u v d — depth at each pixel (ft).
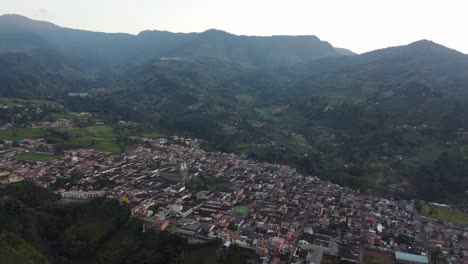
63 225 650.84
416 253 617.21
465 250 640.58
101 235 627.05
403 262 589.32
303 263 555.28
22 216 611.47
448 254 625.41
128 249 587.27
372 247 632.79
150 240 600.80
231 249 590.55
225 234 634.43
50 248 593.83
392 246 638.94
